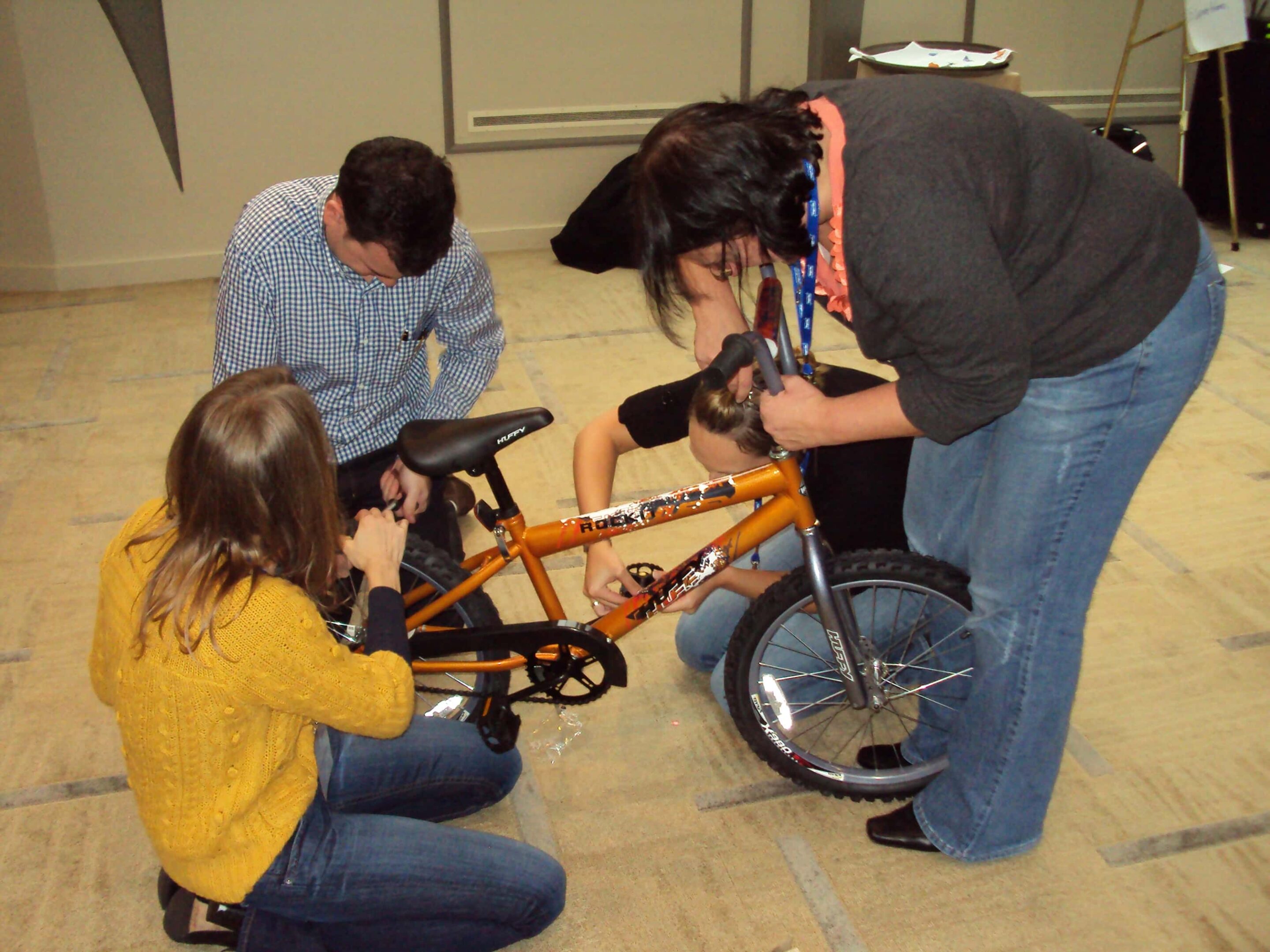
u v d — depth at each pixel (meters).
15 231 4.37
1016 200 1.33
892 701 2.26
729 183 1.20
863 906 1.81
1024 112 1.36
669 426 2.01
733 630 2.21
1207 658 2.36
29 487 3.02
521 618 2.52
